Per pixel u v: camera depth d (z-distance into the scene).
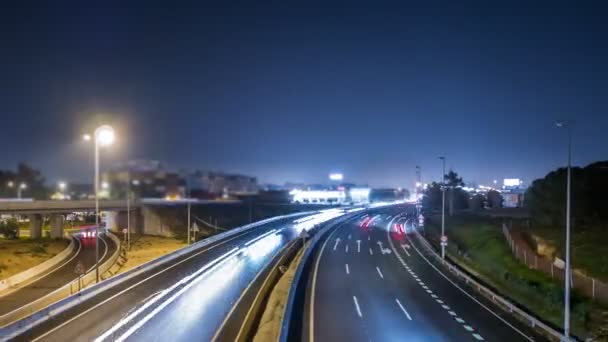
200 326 30.50
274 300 39.59
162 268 56.84
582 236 55.06
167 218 119.50
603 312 35.28
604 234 54.72
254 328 31.67
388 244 79.12
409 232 97.56
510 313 35.72
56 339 27.95
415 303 38.75
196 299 39.00
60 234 98.44
